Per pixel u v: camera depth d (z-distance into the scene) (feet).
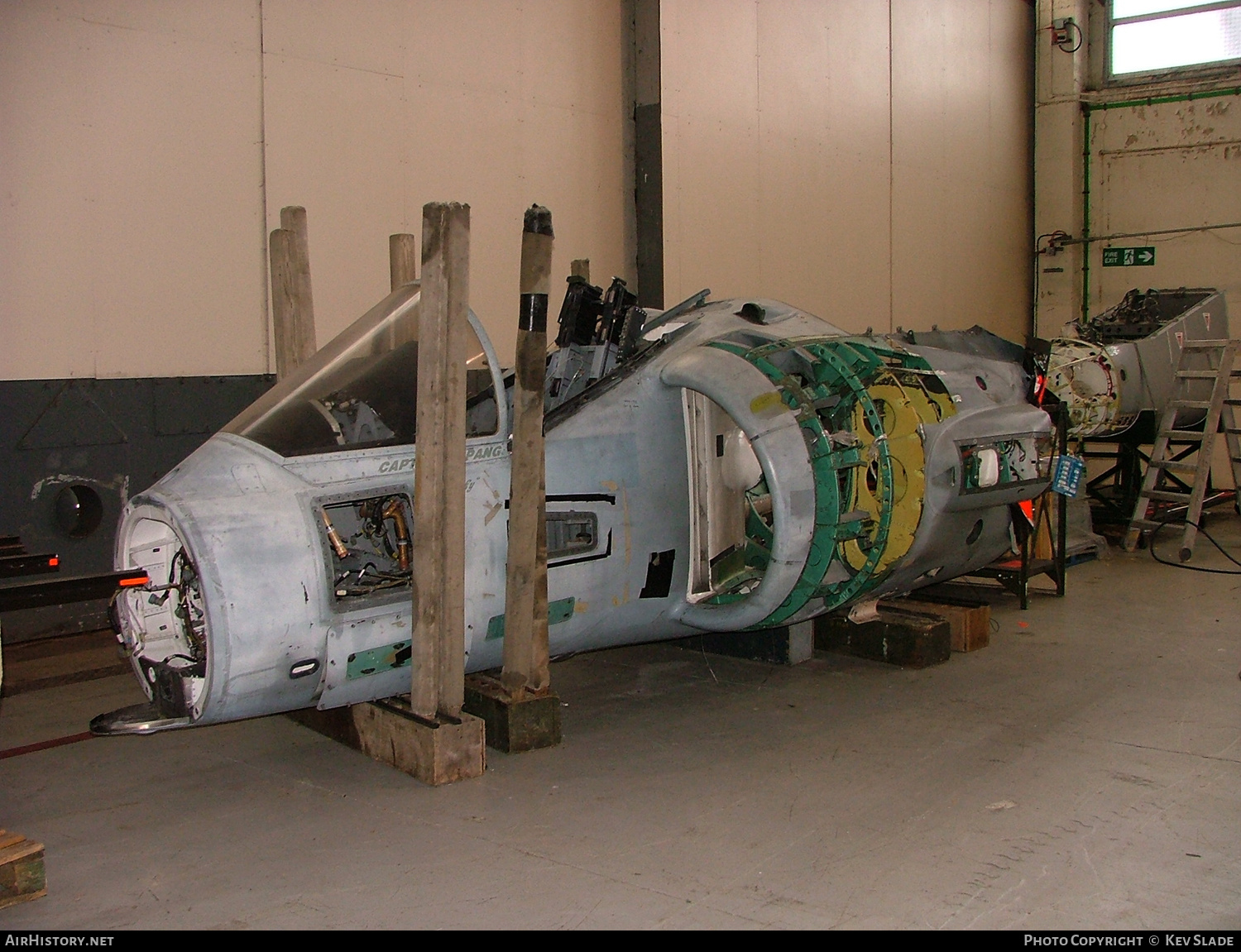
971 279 36.50
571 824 9.91
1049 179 39.24
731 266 26.08
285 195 17.76
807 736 12.38
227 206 17.07
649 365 13.16
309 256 16.79
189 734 12.70
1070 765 11.36
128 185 15.93
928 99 33.37
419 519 10.62
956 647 16.26
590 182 23.16
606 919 8.09
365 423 11.13
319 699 10.62
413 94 19.54
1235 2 35.78
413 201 19.67
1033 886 8.59
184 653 10.66
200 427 16.88
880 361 13.56
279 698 10.19
